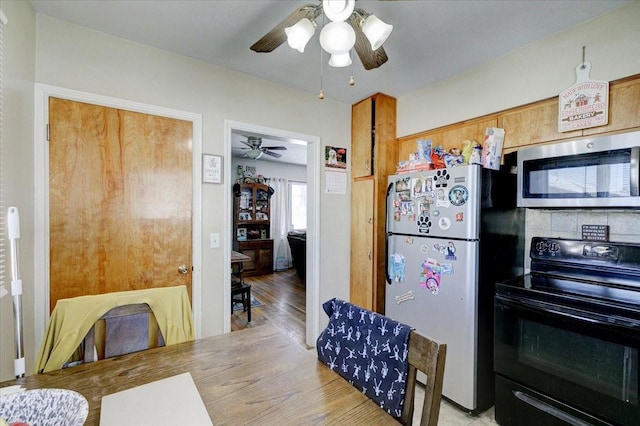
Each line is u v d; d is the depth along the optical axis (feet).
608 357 4.37
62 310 3.80
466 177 6.11
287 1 5.21
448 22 5.70
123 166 6.33
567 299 4.84
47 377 3.22
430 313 6.75
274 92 8.46
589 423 4.58
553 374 4.96
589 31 5.65
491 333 6.30
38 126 5.44
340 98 9.68
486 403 6.28
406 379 3.01
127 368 3.43
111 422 2.49
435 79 8.27
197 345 4.06
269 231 21.30
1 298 4.12
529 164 6.08
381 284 9.30
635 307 4.27
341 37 4.05
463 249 6.13
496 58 7.09
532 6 5.27
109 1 5.19
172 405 2.74
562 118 6.01
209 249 7.38
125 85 6.35
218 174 7.50
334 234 9.86
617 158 4.93
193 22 5.80
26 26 5.03
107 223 6.17
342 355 3.62
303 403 2.86
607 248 5.14
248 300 11.48
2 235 4.12
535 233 6.84
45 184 5.52
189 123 7.13
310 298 9.55
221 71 7.57
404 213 7.44
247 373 3.37
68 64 5.76
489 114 7.26
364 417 2.68
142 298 4.23
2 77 4.13
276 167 22.36
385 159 9.37
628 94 5.25
